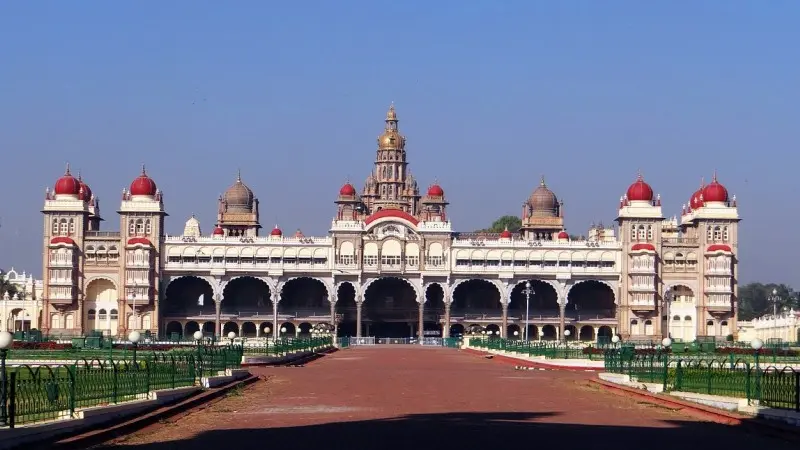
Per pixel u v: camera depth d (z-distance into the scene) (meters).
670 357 85.69
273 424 42.72
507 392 61.81
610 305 198.50
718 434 40.03
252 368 89.38
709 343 133.25
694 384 57.12
